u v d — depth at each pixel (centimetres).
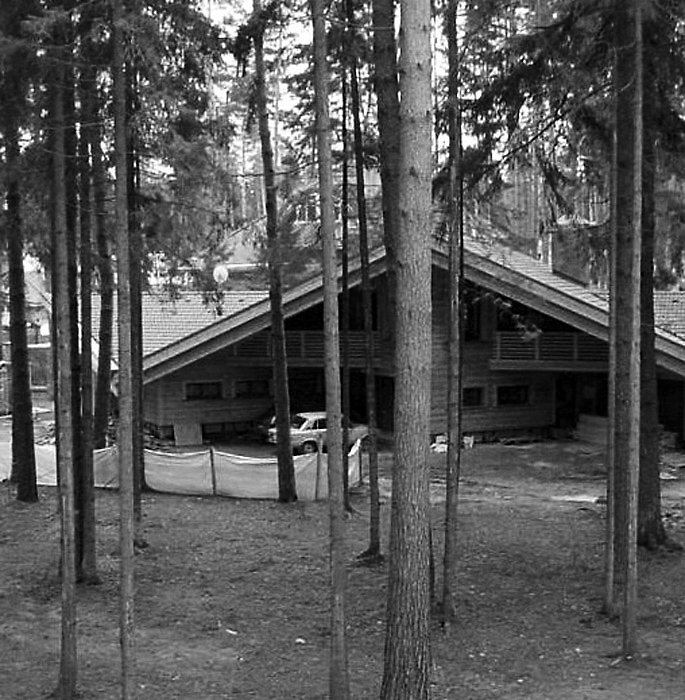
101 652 1163
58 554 1638
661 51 1296
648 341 1554
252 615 1323
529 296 2903
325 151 927
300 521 1936
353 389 3544
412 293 873
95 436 2445
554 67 1334
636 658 1121
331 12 1354
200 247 1661
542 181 1566
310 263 1952
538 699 998
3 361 4709
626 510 1286
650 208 1479
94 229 1574
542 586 1438
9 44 915
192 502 2141
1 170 1112
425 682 882
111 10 931
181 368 3200
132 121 988
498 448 3234
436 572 1496
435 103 1332
